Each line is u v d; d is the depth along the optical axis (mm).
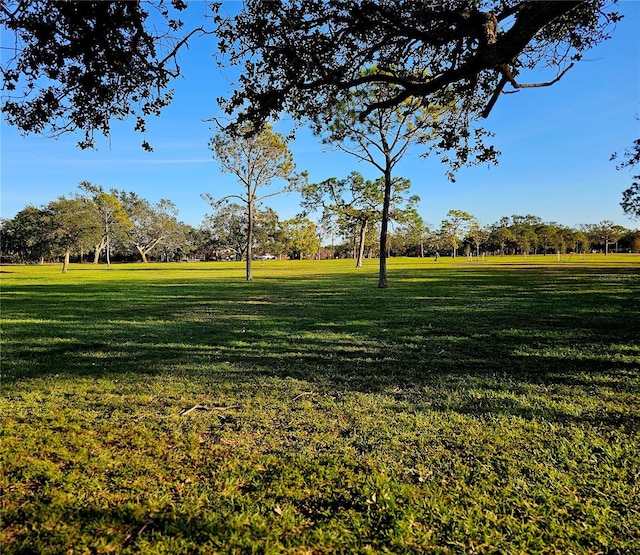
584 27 5234
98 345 8539
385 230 21875
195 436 4102
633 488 3137
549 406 4766
